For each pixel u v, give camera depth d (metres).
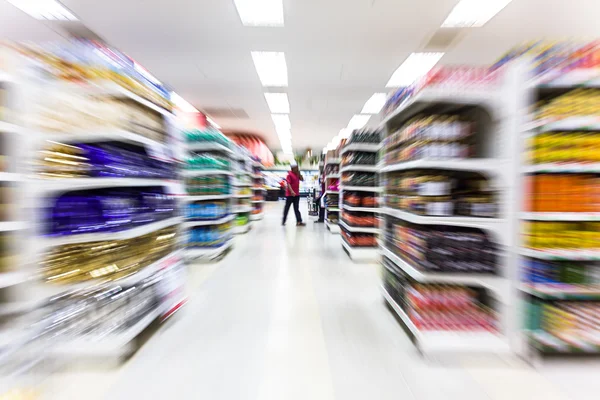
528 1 3.39
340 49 4.59
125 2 3.41
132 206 1.62
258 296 2.47
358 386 1.35
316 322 2.00
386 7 3.50
